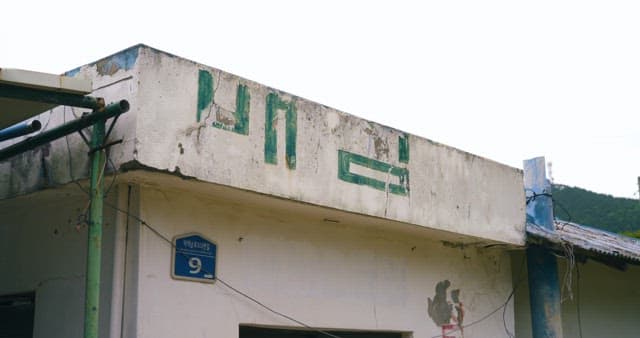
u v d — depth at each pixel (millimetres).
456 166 7188
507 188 7875
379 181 6250
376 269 6707
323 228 6270
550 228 8523
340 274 6324
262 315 5566
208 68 4977
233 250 5449
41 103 4402
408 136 6668
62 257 5309
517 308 8609
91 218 4359
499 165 7812
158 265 4914
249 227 5613
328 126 5855
